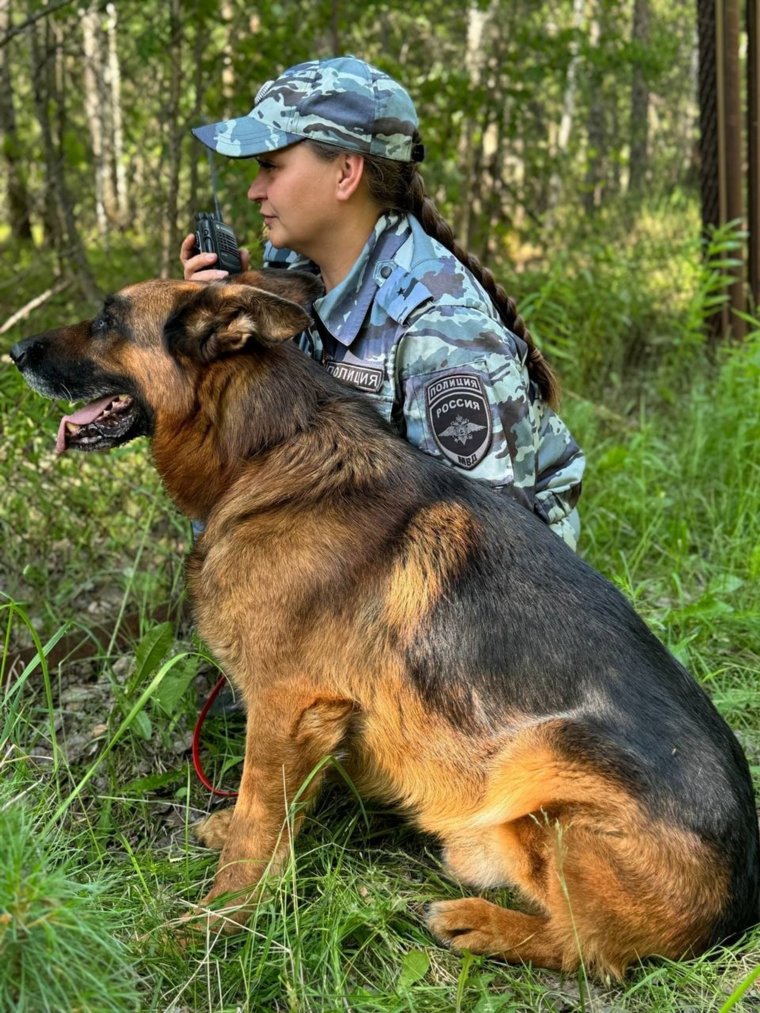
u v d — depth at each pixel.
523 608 2.63
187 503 2.99
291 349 2.90
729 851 2.46
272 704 2.69
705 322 7.90
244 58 7.30
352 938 2.69
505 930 2.61
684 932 2.45
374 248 3.08
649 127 19.41
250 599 2.69
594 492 5.22
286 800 2.68
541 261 10.85
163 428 2.87
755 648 4.08
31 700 3.52
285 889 2.58
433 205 3.23
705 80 7.82
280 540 2.68
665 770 2.45
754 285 8.06
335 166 2.96
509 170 13.05
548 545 2.78
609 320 7.96
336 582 2.64
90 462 4.54
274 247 3.42
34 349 2.88
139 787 3.09
